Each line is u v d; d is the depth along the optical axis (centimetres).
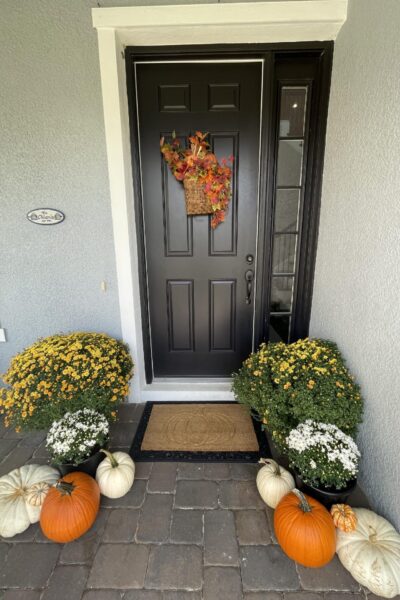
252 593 114
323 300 193
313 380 154
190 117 198
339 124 172
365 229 147
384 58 130
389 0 126
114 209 190
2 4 164
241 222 214
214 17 164
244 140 201
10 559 126
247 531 136
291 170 205
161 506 148
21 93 175
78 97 176
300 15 163
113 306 209
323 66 182
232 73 191
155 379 239
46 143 183
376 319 139
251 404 170
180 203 212
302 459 134
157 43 179
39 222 194
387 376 132
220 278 223
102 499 152
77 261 201
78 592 115
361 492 150
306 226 209
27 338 216
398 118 123
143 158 205
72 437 149
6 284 206
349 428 148
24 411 154
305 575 119
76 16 166
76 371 161
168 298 229
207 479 163
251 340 234
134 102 192
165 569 122
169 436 192
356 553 115
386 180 131
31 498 137
